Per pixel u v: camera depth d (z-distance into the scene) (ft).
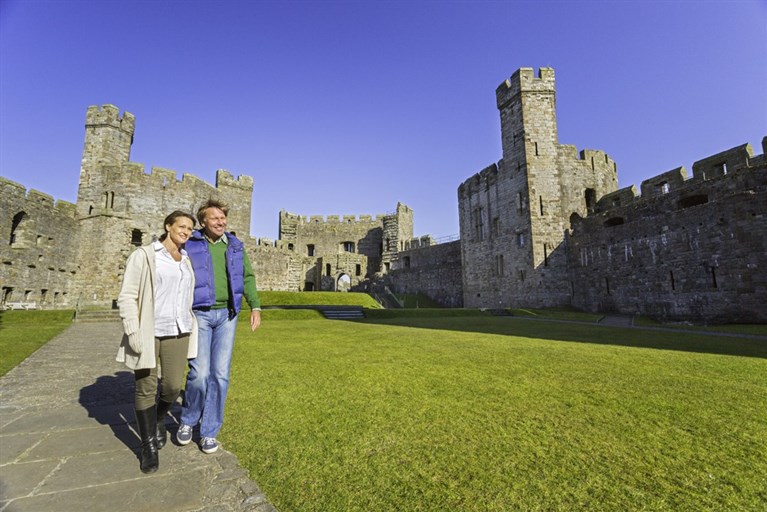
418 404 16.75
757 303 61.21
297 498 9.58
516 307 109.29
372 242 191.83
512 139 113.50
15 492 9.82
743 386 19.49
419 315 88.38
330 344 35.94
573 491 9.78
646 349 32.40
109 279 99.45
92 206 103.65
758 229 61.93
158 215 110.63
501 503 9.29
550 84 111.24
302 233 194.08
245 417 15.28
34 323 61.93
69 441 13.37
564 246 102.63
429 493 9.71
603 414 15.39
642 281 79.71
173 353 12.73
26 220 81.51
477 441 12.85
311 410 16.02
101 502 9.43
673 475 10.57
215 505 9.36
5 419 15.60
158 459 11.80
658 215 77.66
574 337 42.47
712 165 77.00
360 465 11.22
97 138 108.06
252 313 15.33
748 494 9.59
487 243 121.60
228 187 143.64
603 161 115.03
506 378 21.42
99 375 24.17
